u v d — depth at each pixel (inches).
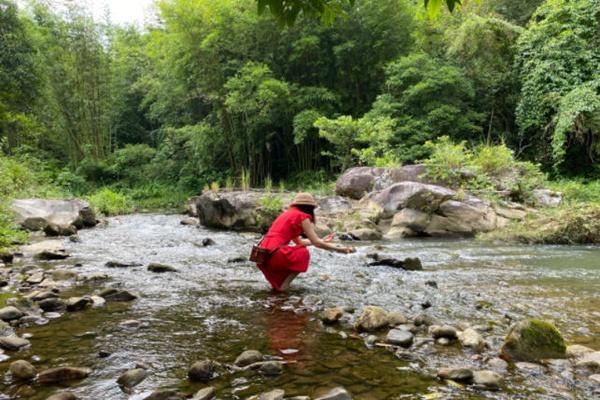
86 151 988.6
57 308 129.3
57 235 330.6
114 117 1109.1
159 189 912.3
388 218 355.6
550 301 139.0
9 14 711.7
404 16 689.6
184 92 813.2
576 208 319.9
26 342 98.4
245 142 808.9
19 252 236.8
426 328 111.6
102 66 991.6
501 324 115.6
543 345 92.2
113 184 951.0
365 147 597.6
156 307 132.0
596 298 142.8
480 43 647.1
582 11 563.8
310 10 91.9
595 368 84.4
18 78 710.5
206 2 719.7
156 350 95.4
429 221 335.0
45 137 1071.0
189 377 80.7
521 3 735.7
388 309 130.1
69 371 80.3
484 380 78.2
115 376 81.3
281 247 153.9
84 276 170.2
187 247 271.0
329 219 369.1
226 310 128.9
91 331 108.6
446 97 631.2
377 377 81.5
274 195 424.8
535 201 380.5
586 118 523.2
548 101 564.7
